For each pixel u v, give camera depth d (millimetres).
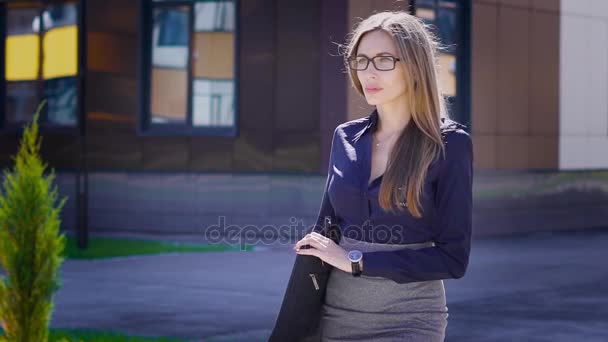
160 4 23094
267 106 22062
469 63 23125
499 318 12109
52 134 23953
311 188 21578
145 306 12898
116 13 23281
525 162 24391
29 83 24688
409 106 3986
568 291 14508
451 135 3959
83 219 19859
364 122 4199
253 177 22109
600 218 26328
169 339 10336
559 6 25109
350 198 4047
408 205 3900
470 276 16125
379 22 4012
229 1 22672
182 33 23078
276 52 21969
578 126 25719
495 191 23609
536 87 24594
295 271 4051
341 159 4145
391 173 3914
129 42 23219
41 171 6258
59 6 24141
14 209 6129
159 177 22875
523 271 16828
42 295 6172
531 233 24359
